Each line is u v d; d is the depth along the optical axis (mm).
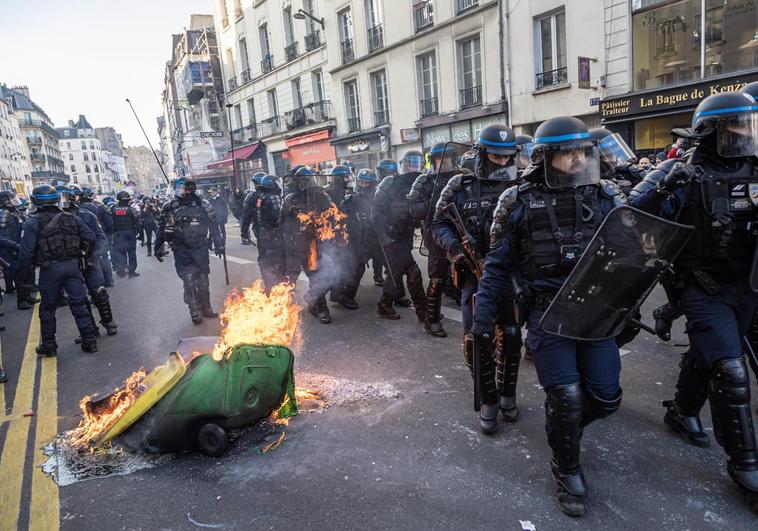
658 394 3699
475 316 2844
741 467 2484
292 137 26000
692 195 2553
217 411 3174
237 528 2578
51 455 3439
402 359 4703
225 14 31797
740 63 10609
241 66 30938
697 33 11078
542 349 2543
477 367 3078
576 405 2482
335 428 3484
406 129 18750
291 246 6145
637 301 2402
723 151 2453
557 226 2457
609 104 12469
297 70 25406
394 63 18906
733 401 2484
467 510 2588
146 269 11797
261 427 3545
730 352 2516
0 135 74812
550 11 13586
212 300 7746
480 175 3443
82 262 5750
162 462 3225
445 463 3004
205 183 35281
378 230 5637
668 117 11797
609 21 12336
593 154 2449
